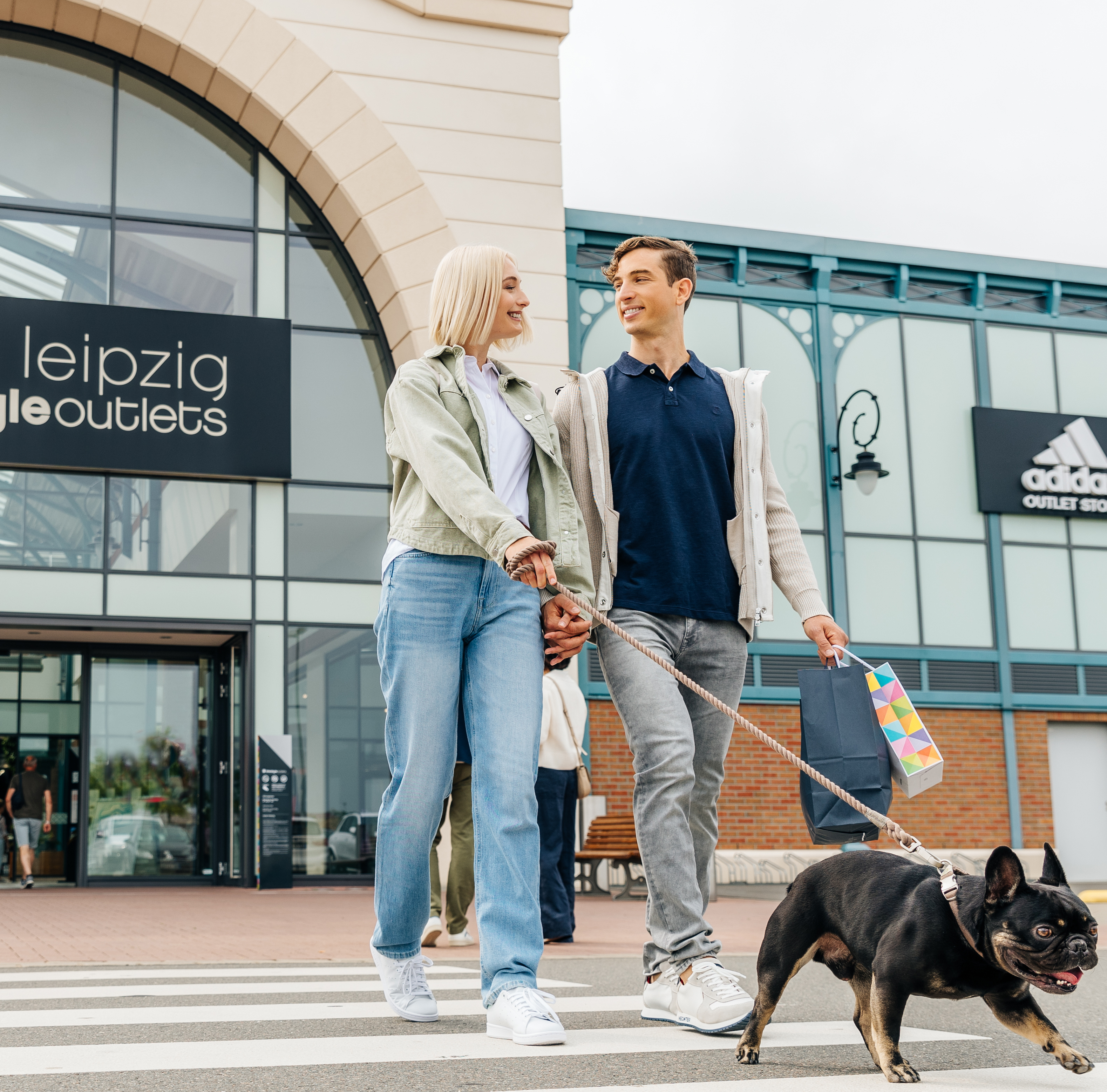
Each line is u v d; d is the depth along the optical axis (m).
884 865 2.72
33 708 14.27
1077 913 2.33
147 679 14.68
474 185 14.70
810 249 16.55
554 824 6.78
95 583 13.67
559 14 15.27
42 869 14.06
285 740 13.75
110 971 5.07
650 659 3.41
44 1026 3.30
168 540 14.01
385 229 14.40
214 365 14.30
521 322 3.47
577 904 11.42
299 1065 2.65
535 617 3.29
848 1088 2.45
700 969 3.21
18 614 13.34
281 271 14.88
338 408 14.81
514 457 3.35
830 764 3.22
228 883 14.25
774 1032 3.29
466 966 5.34
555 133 15.09
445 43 14.91
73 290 14.22
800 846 15.16
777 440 16.14
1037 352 17.41
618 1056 2.80
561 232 14.88
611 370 3.73
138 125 14.74
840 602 15.88
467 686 3.26
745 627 3.64
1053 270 17.50
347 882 13.92
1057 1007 4.12
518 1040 2.95
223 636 14.24
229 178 14.91
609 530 3.53
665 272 3.69
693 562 3.54
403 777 3.21
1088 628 16.83
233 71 14.29
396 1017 3.46
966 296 17.31
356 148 14.45
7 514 13.56
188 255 14.66
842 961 2.86
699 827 3.62
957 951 2.48
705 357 16.05
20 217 14.23
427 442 3.13
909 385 16.75
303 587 14.32
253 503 14.37
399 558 3.23
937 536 16.48
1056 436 17.02
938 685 16.09
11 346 13.71
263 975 4.95
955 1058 2.93
